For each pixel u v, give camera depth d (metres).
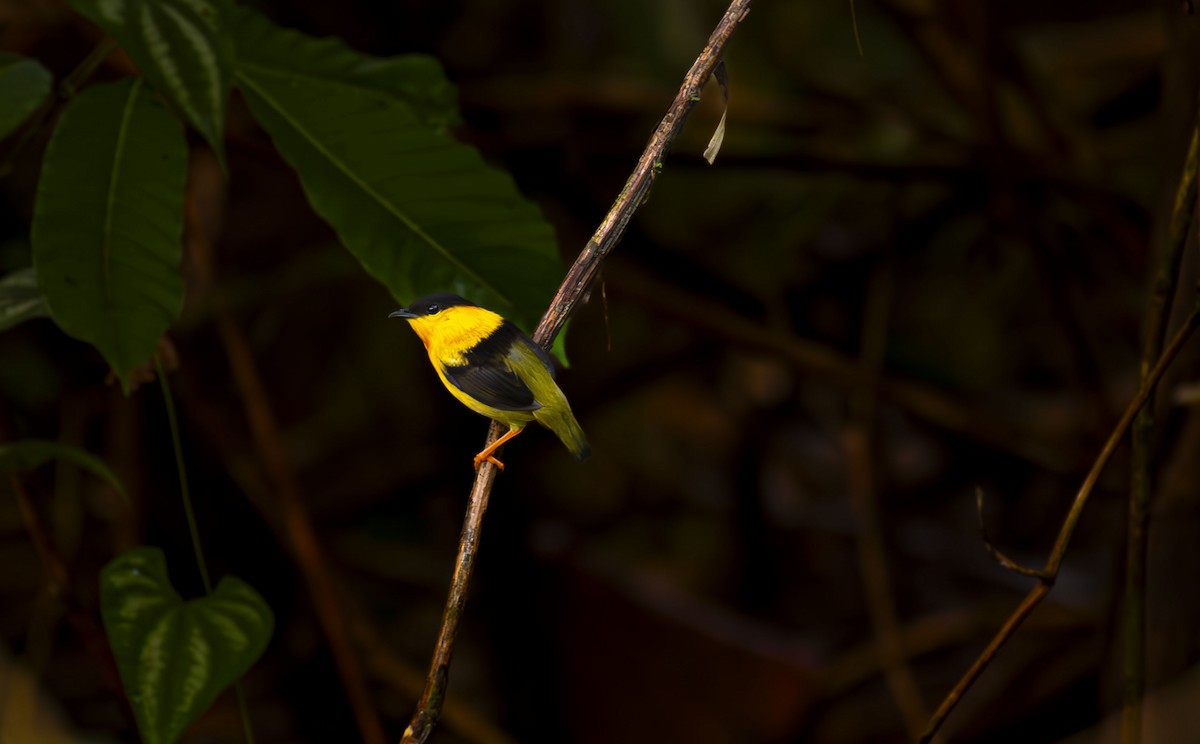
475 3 9.95
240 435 9.33
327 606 7.43
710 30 10.54
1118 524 7.13
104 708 8.95
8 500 9.51
